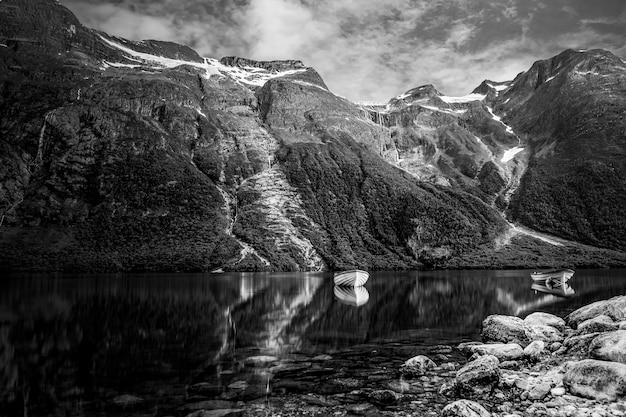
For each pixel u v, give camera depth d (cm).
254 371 1967
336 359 2202
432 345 2539
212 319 3603
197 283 7975
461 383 1645
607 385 1495
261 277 10200
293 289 6806
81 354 2314
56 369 2003
